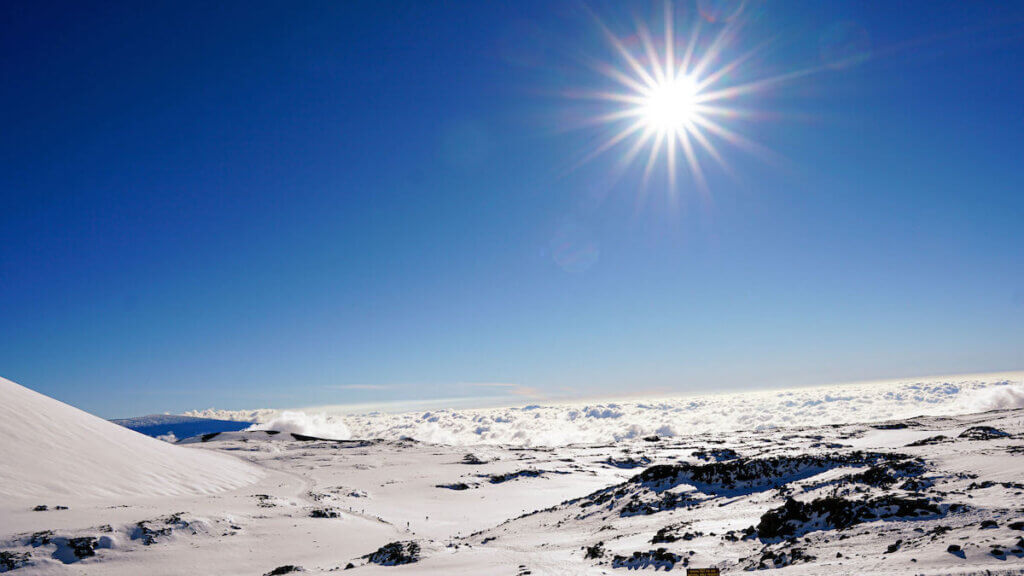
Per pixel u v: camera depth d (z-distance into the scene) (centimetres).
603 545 3353
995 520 1708
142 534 4219
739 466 5322
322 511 5931
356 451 18912
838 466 4769
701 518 3731
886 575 1359
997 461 3034
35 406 7481
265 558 4181
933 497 2228
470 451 18850
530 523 5825
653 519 4244
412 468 14400
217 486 8000
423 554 3462
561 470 13975
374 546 4838
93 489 5881
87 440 7281
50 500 5128
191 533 4450
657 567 2350
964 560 1347
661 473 5734
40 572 3500
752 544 2472
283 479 11175
